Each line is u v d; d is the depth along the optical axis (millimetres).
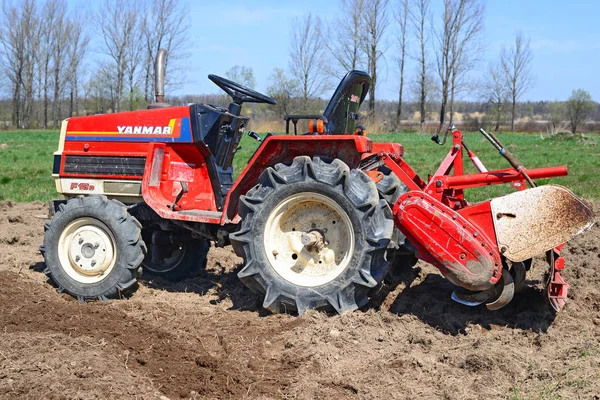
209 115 5672
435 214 4578
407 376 3920
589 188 12383
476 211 4547
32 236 8359
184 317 5023
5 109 83562
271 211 5008
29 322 4707
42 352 4066
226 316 5062
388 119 67750
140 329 4613
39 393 3484
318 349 4262
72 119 6023
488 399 3572
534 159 21250
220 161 5863
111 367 3887
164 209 5516
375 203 4836
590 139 38062
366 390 3713
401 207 4688
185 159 5809
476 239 4484
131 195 5812
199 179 5824
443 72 61312
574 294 5262
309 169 4934
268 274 5004
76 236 5527
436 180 4840
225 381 3836
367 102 58781
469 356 4055
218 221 5305
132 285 5543
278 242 5121
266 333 4660
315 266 5074
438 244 4582
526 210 4445
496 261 4465
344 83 5285
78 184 5969
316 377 3900
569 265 6484
